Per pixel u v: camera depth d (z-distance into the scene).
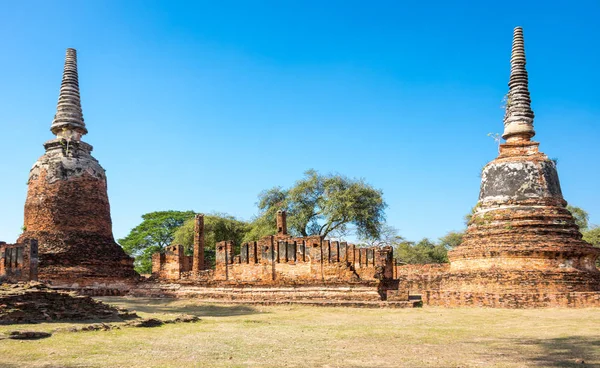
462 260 35.41
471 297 31.31
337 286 33.97
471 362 14.05
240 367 13.34
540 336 19.14
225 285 37.62
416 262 74.19
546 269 32.56
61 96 45.09
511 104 38.16
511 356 15.00
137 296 40.16
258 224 59.69
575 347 16.53
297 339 18.73
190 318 24.34
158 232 77.50
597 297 29.31
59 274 39.31
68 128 44.09
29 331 17.92
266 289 36.00
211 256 70.19
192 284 38.97
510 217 34.56
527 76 38.59
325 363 13.93
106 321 22.59
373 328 22.08
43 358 14.39
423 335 19.77
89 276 40.28
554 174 36.34
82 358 14.47
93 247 41.59
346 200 54.88
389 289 34.41
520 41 39.00
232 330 21.30
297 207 58.19
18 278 32.75
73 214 41.78
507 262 33.22
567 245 32.97
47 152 43.69
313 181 58.22
